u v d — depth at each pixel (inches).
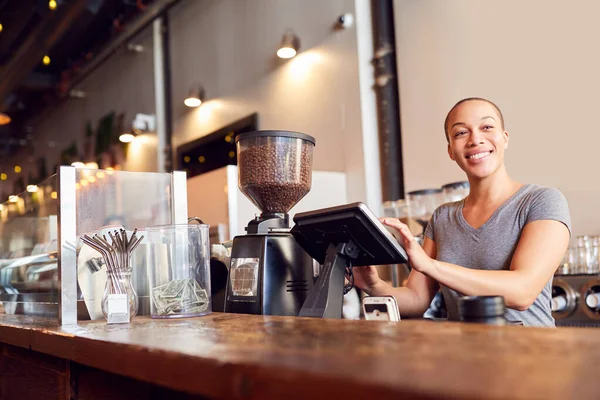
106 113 305.7
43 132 383.6
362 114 157.4
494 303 42.4
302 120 179.2
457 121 75.7
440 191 113.3
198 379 31.5
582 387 21.4
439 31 140.6
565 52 115.8
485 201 75.8
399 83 149.9
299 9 182.4
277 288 65.6
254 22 203.5
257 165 67.6
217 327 48.2
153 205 72.7
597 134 110.1
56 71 335.0
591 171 110.8
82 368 51.4
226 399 29.5
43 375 60.2
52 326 60.5
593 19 111.3
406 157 146.9
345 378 24.1
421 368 25.7
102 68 311.0
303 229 61.7
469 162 74.9
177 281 63.1
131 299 62.7
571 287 91.5
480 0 131.9
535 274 65.0
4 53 277.0
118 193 69.9
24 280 78.7
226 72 217.9
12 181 428.5
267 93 195.3
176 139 249.0
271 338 38.2
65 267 62.3
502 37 127.3
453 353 29.3
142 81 271.3
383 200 155.0
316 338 37.0
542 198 70.6
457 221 77.9
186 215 74.7
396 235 118.5
